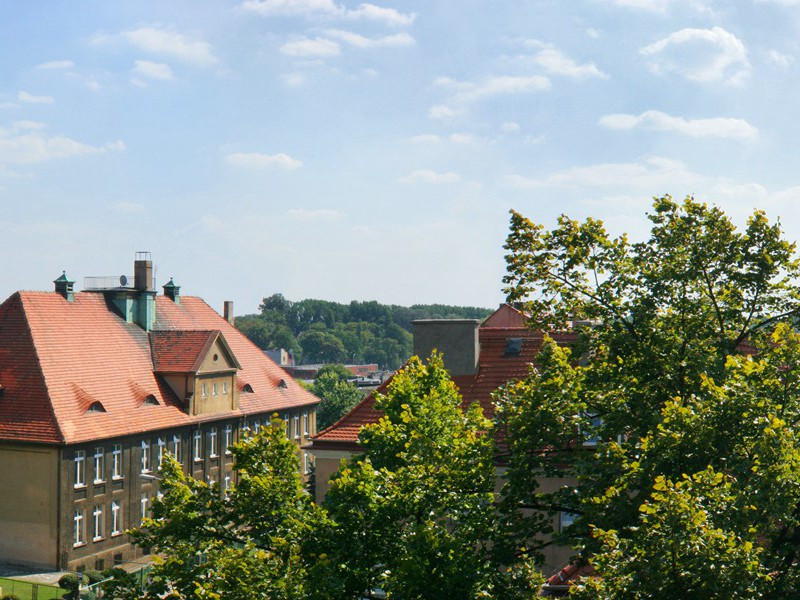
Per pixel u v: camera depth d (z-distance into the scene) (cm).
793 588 1527
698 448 1529
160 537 1852
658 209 1934
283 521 1789
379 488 1736
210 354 6656
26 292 5969
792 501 1384
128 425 5741
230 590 1571
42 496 5188
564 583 2091
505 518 1809
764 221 1878
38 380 5488
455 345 3503
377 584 1678
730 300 1922
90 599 4575
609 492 1528
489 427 1958
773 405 1585
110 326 6431
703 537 1284
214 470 6650
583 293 1948
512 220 1947
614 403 1844
